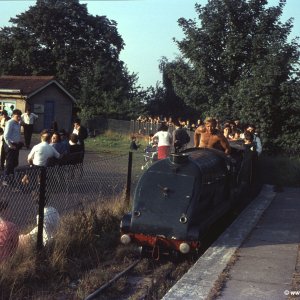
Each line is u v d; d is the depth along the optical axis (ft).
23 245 22.26
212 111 71.77
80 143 43.37
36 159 36.27
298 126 64.18
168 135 51.44
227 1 72.28
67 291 20.26
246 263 21.88
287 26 71.56
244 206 37.24
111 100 134.31
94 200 31.01
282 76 64.59
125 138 104.94
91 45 183.83
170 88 169.78
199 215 24.98
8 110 109.09
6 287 19.43
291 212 34.12
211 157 28.17
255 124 65.31
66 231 24.89
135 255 25.21
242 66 73.00
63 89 116.26
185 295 18.06
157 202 23.90
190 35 73.97
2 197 23.02
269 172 52.29
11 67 175.63
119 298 19.84
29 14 175.52
